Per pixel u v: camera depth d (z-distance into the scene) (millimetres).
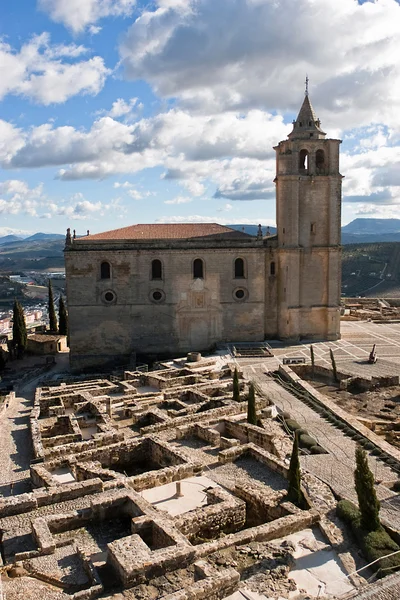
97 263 78938
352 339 82438
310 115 82562
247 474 31203
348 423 43062
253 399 40344
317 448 36656
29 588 20203
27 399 60031
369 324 95375
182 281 80625
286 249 80812
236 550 21703
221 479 30562
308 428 42250
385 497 28750
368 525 23422
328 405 48594
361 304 114562
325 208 82438
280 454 35344
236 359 71188
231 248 80750
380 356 70125
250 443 34969
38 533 23578
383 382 58062
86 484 28656
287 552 21547
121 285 79625
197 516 24203
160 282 80188
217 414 43312
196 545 21719
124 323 80188
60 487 28469
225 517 25000
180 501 27672
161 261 80062
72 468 34188
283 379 60625
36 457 36875
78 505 27516
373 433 40531
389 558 20938
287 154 80438
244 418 42656
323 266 82938
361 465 23703
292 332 82062
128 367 75625
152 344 80875
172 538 21828
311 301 83125
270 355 72750
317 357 70688
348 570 20859
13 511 26828
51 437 42844
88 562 21219
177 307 80750
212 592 18562
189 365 65688
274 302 83688
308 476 30469
